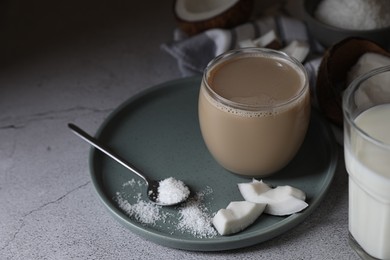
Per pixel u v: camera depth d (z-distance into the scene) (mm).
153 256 538
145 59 755
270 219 548
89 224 570
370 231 503
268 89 561
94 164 602
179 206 566
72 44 781
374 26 682
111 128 650
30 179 621
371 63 617
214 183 589
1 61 764
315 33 692
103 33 795
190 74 704
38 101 708
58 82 730
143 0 845
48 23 812
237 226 533
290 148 567
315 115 637
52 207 590
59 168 630
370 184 473
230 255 535
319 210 569
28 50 775
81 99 708
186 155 621
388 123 497
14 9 838
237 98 554
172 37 783
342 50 623
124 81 727
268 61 589
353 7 687
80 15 824
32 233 567
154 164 613
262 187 567
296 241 544
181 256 537
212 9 762
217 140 565
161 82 722
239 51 593
